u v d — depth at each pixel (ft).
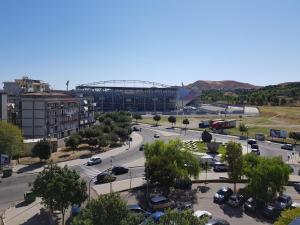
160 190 234.38
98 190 233.76
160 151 243.40
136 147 401.90
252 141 429.38
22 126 422.00
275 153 381.19
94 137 390.01
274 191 199.93
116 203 118.93
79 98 526.98
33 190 174.60
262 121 655.76
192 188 238.89
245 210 195.11
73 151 369.30
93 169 298.15
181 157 233.55
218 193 212.84
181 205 199.82
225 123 562.66
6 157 307.37
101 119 584.81
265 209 185.37
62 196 166.30
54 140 368.68
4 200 218.79
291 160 343.67
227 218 183.83
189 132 540.52
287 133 484.74
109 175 257.55
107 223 116.78
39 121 420.36
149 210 195.42
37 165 308.60
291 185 250.37
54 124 441.27
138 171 288.92
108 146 402.11
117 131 431.84
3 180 263.29
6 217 188.14
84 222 115.03
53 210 177.99
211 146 367.45
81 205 191.62
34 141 358.23
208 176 265.95
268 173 199.00
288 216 85.71
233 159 219.82
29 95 425.69
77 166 308.40
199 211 177.37
